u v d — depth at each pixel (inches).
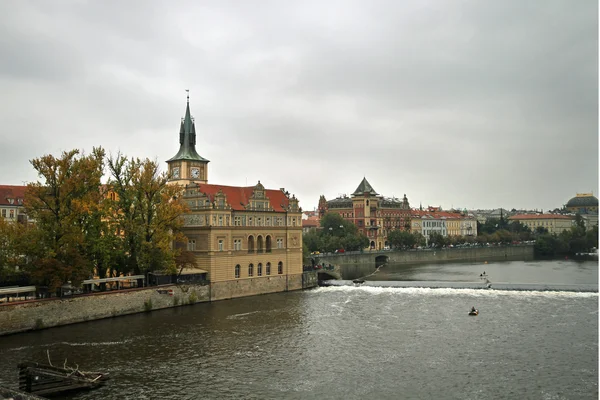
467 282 5610.2
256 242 5098.4
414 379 2546.8
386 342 3186.5
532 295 4798.2
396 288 5329.7
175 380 2517.2
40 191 3595.0
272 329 3516.2
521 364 2755.9
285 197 5718.5
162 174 4286.4
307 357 2888.8
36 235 3540.8
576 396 2330.2
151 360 2815.0
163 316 3900.1
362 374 2615.7
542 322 3671.3
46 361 2741.1
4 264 3521.2
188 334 3361.2
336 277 6181.1
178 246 4854.8
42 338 3186.5
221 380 2527.1
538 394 2353.6
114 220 4047.7
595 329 3457.2
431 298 4722.0
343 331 3464.6
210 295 4589.1
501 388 2426.2
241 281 4879.4
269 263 5201.8
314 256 7844.5
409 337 3302.2
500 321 3718.0
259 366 2736.2
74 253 3553.2
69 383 2394.2
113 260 3998.5
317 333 3408.0
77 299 3612.2
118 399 2281.0
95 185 3905.0
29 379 2327.8
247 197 5231.3
